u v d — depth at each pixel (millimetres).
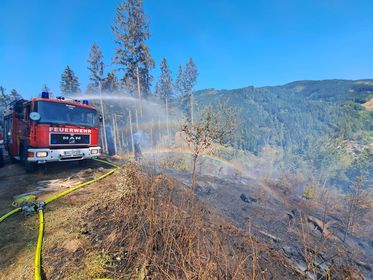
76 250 2750
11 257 2658
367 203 7664
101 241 2945
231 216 5477
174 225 3232
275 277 2859
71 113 7281
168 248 2746
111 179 6418
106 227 3314
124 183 4535
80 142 7430
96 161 9586
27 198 4359
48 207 4227
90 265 2449
